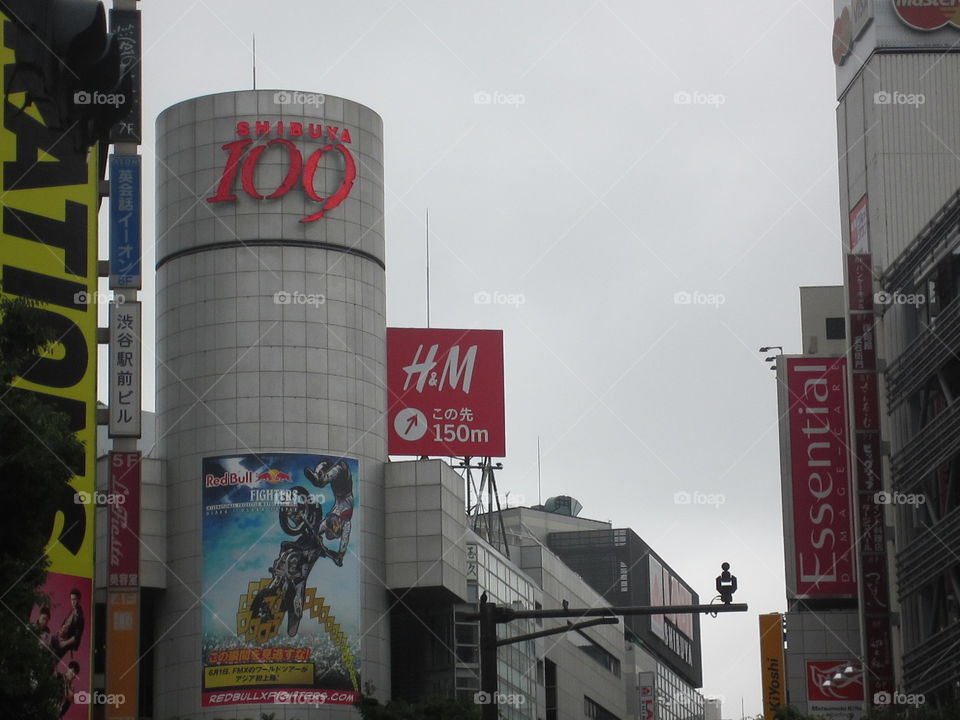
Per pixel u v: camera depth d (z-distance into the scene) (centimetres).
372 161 11600
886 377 9488
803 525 10144
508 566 12812
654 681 16912
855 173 10188
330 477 10919
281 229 11181
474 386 12169
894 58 10038
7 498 3731
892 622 9181
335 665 10662
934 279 9131
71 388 8688
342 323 11194
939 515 8950
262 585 10681
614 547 18962
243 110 11312
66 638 8538
